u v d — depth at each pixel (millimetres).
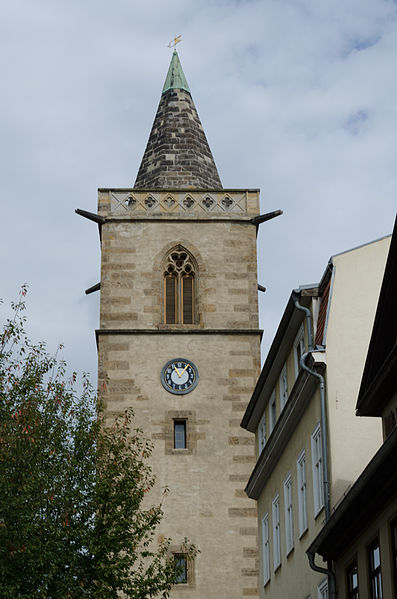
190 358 59000
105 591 39469
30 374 41938
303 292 38094
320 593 34938
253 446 57438
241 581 54812
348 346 35750
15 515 38344
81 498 40938
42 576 38000
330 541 31891
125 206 62156
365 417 34906
